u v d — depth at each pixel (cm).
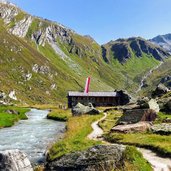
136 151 2294
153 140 3666
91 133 4900
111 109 9831
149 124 4747
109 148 2288
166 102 7131
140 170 2116
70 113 9994
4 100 16850
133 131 4497
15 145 4378
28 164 2177
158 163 2600
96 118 7125
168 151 2991
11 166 2061
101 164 2148
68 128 5975
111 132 4597
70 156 2375
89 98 14538
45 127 6731
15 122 7625
